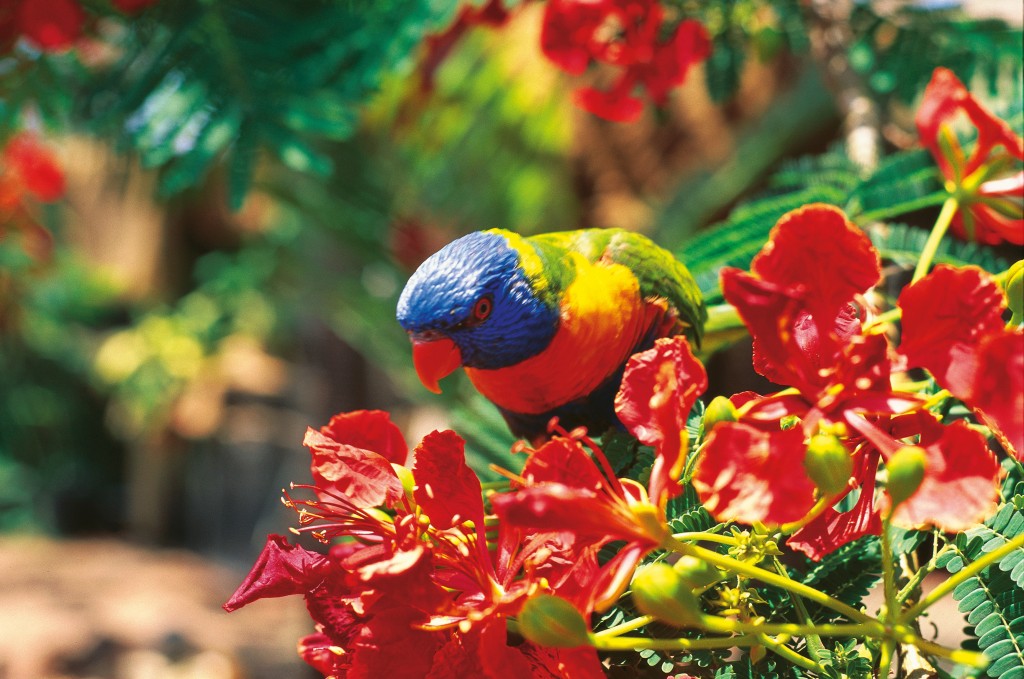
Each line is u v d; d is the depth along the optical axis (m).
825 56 2.71
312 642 1.35
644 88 2.96
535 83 4.68
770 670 1.17
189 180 2.29
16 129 2.83
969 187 1.49
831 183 2.19
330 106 2.32
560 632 0.96
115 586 8.78
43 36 2.54
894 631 0.94
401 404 5.95
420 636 1.12
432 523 1.18
